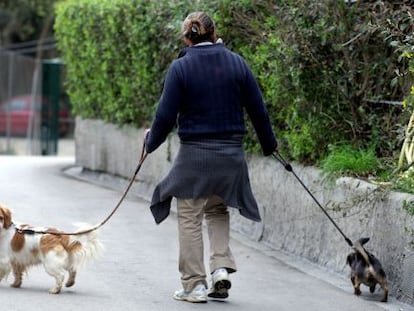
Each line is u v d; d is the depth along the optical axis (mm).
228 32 16109
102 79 23312
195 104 10484
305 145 14062
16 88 40781
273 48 14227
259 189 15359
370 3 13672
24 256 11039
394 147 13328
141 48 20078
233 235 15602
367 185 12062
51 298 10703
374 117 13641
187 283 10734
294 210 14102
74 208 17938
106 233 15211
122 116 22203
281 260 13570
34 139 38219
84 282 11656
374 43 13625
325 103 13883
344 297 11297
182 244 10664
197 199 10609
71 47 25625
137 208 18234
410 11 12789
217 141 10539
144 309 10344
